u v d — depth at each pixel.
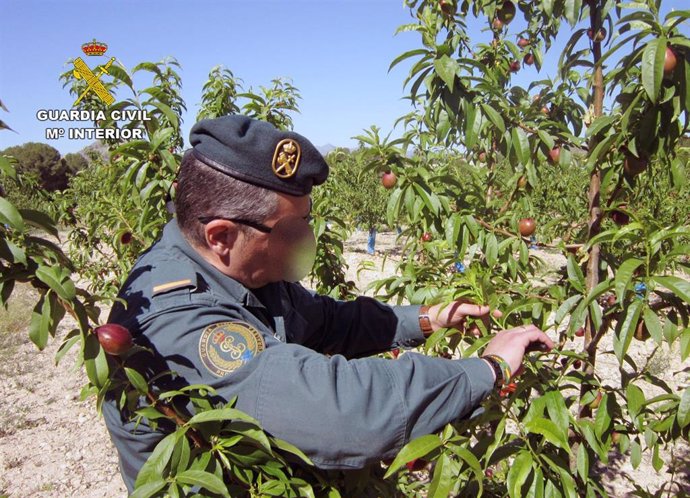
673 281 1.17
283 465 1.13
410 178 1.85
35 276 1.01
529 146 1.91
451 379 1.09
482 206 2.28
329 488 1.26
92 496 3.62
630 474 3.49
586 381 1.48
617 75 1.50
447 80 1.57
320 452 1.03
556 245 1.89
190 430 1.09
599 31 1.82
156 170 2.28
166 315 1.13
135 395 1.08
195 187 1.19
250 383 1.06
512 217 2.28
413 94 1.87
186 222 1.23
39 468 3.94
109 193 4.04
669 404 1.47
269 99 3.16
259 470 1.11
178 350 1.10
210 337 1.11
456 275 1.91
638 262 1.23
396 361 1.10
